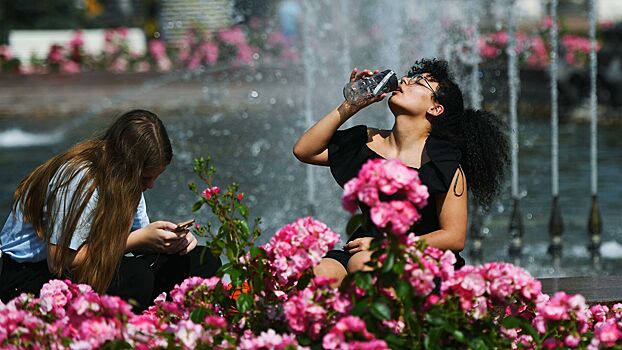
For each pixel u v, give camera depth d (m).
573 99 26.91
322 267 6.18
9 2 43.66
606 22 33.91
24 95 29.62
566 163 19.56
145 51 35.12
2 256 6.89
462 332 5.25
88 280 6.56
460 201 6.26
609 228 13.78
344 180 6.53
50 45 35.66
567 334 5.52
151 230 6.86
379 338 5.15
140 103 28.09
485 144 6.41
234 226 5.74
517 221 12.17
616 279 7.97
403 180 5.04
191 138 21.45
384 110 19.14
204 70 33.09
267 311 5.58
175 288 5.88
